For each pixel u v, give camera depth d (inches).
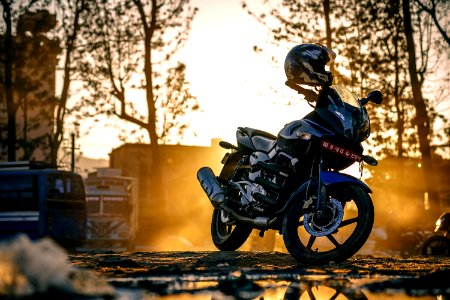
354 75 1128.8
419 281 130.8
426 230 1031.0
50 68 1459.2
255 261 212.4
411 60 1080.2
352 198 205.0
